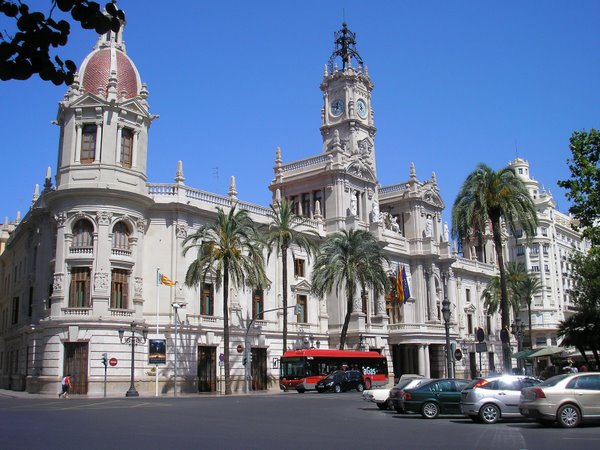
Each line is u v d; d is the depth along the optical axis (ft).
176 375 194.39
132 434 71.05
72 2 26.94
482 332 126.82
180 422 87.40
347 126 302.04
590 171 141.49
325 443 64.69
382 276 227.40
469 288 359.87
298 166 292.61
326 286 225.76
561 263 476.95
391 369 270.87
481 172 169.27
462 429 81.92
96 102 197.26
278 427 82.07
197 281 192.34
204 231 195.42
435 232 330.54
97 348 182.39
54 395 178.50
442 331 293.64
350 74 305.94
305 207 287.89
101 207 190.80
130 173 199.31
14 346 242.37
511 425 87.92
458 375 327.67
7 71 26.68
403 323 277.85
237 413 106.11
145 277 202.28
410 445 63.57
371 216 285.64
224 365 196.44
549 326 437.17
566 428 80.89
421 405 101.81
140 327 192.24
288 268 248.93
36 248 221.66
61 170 196.85
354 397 162.71
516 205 165.89
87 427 78.59
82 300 187.93
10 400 149.07
